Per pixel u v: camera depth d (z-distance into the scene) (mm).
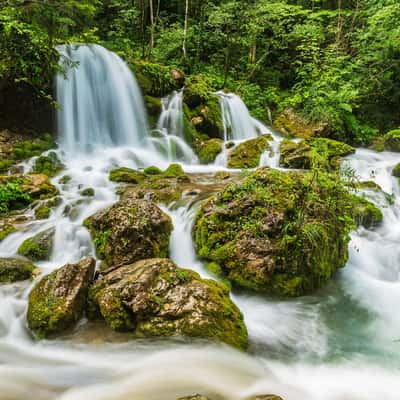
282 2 18953
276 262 5309
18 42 9070
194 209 6621
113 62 13023
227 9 17750
